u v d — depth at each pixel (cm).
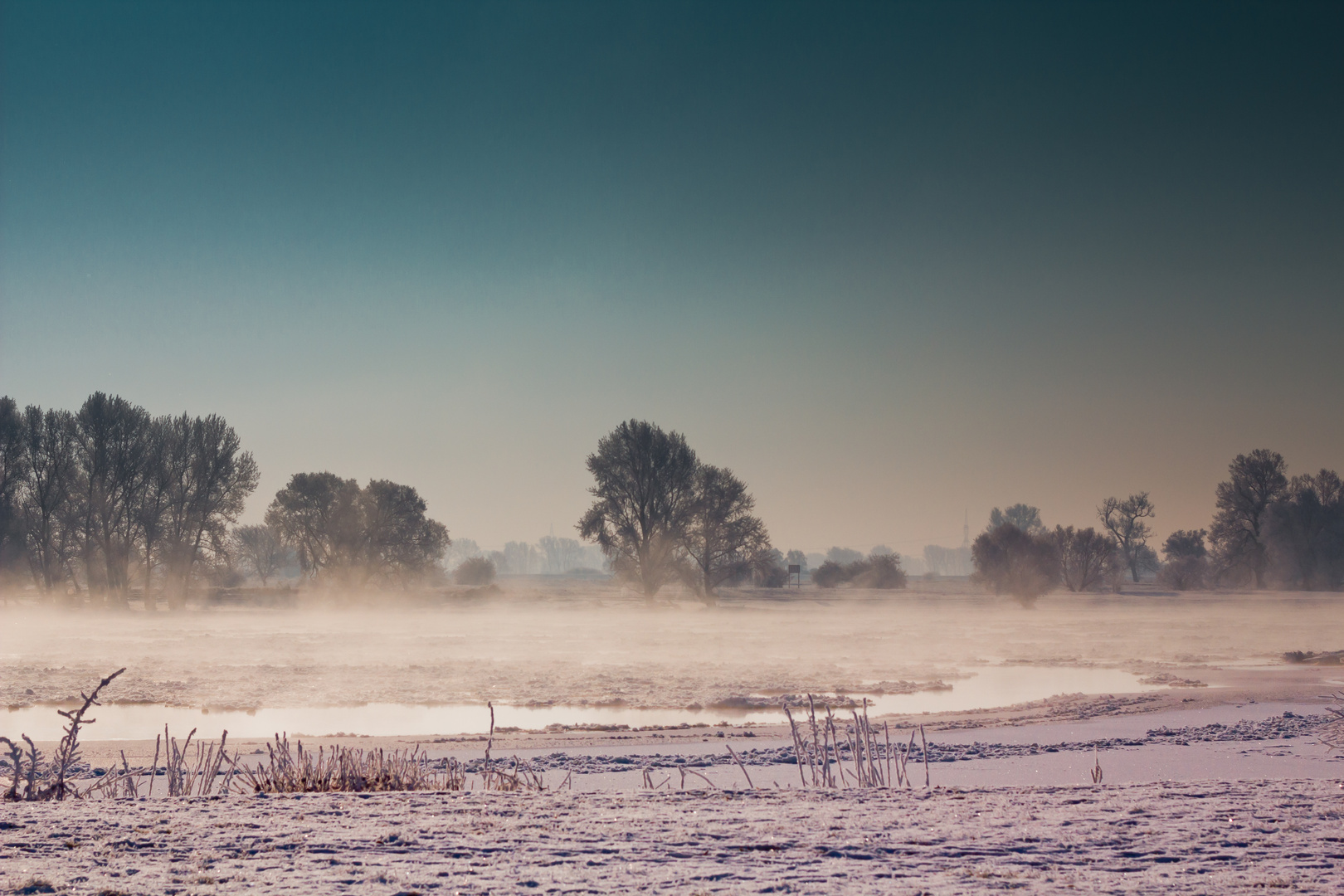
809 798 641
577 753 1409
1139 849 454
